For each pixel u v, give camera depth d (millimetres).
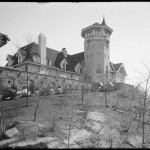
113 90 30984
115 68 49688
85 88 32188
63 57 42188
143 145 10750
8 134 10297
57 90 28516
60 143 9672
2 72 24875
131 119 15328
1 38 18641
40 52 35719
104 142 10594
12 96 22219
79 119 13672
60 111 15656
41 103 18797
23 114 14672
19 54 34625
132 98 21875
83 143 10133
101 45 44031
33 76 28938
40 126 11445
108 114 16172
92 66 43500
